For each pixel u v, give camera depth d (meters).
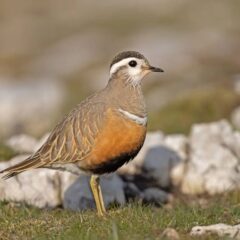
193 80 33.06
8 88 33.62
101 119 12.16
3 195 14.20
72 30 50.00
